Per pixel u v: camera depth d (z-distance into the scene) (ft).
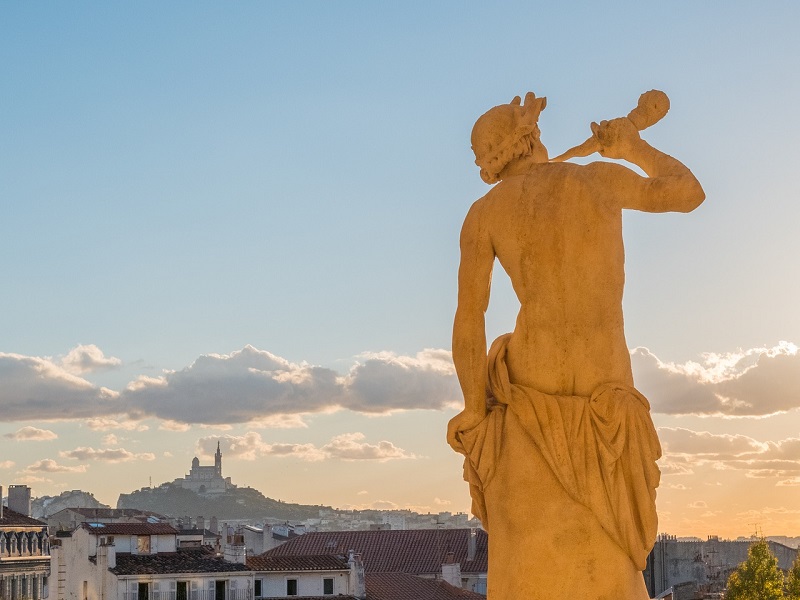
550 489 24.43
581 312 24.61
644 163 25.81
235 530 350.43
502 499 24.81
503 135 25.93
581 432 24.26
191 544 239.91
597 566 24.21
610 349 24.71
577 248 24.50
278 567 223.10
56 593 217.36
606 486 24.17
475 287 25.32
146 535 219.41
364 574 231.91
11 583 278.05
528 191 24.93
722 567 240.53
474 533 277.44
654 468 24.50
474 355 25.13
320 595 223.51
